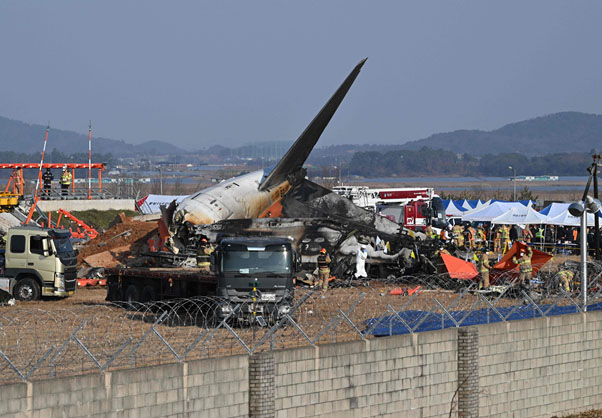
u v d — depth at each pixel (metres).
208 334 81.38
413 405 80.94
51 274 127.88
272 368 71.19
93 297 135.50
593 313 97.19
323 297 122.62
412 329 82.62
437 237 178.75
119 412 63.69
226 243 101.56
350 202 165.50
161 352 80.44
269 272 100.38
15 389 59.12
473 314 98.69
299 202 167.00
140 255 151.88
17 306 121.25
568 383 94.75
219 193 159.12
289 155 162.62
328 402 75.12
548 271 156.50
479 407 86.25
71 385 61.53
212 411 68.50
